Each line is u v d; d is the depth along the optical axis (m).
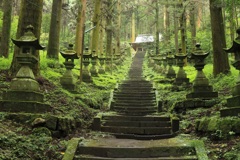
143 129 8.38
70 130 6.75
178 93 12.08
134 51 46.81
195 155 5.20
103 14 23.31
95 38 19.73
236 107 5.86
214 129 5.78
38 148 5.02
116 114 10.13
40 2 9.25
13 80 6.72
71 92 10.48
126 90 14.14
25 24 8.98
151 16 41.12
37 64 9.83
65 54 10.71
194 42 23.44
